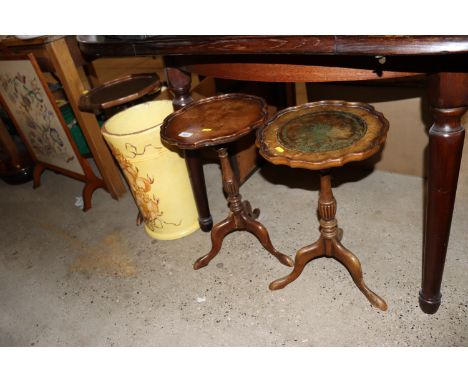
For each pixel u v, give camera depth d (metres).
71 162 2.09
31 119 2.05
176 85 1.40
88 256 1.75
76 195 2.23
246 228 1.50
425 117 1.62
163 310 1.43
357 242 1.53
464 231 1.48
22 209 2.20
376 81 1.67
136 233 1.82
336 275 1.42
